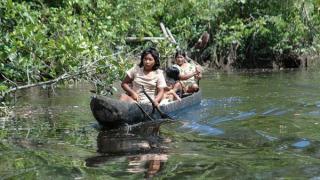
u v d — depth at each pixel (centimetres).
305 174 480
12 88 828
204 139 650
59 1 1385
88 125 760
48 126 750
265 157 547
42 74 971
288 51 1920
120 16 1538
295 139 641
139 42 1634
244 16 1989
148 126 750
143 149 593
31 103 987
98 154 568
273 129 710
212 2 1927
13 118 821
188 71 1102
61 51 880
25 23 962
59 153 572
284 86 1275
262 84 1334
